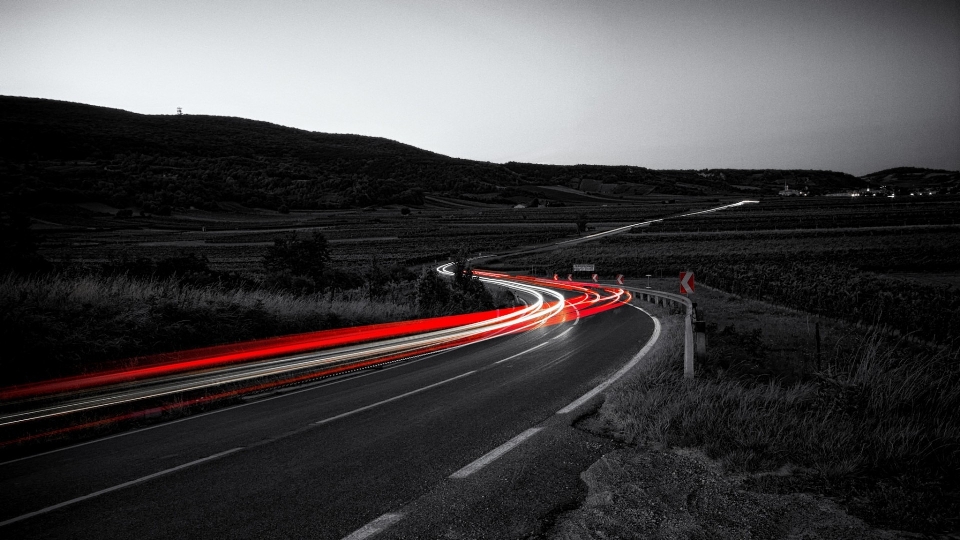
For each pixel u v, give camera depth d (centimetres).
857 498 382
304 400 853
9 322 906
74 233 9831
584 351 1277
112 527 398
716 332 1316
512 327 2064
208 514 414
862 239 7275
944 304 1520
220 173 18500
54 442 650
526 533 356
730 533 341
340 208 17400
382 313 1977
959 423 522
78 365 946
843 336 1236
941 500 371
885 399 569
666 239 9069
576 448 533
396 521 385
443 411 727
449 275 4500
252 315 1412
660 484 428
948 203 14375
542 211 18212
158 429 703
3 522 412
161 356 1099
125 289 1366
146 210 13100
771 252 6344
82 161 16650
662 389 696
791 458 459
